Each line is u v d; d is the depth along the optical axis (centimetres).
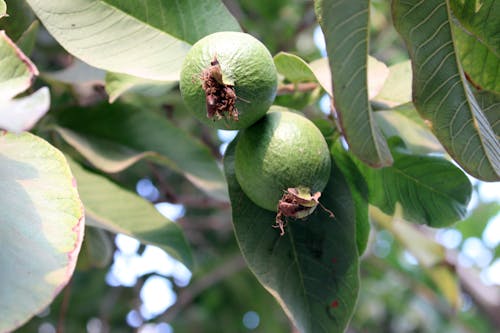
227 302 117
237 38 40
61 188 36
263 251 43
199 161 60
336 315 44
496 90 44
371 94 40
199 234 107
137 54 44
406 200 52
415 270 125
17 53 35
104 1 45
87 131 58
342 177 45
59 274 33
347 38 37
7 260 33
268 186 40
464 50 44
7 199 35
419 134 54
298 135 40
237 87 39
